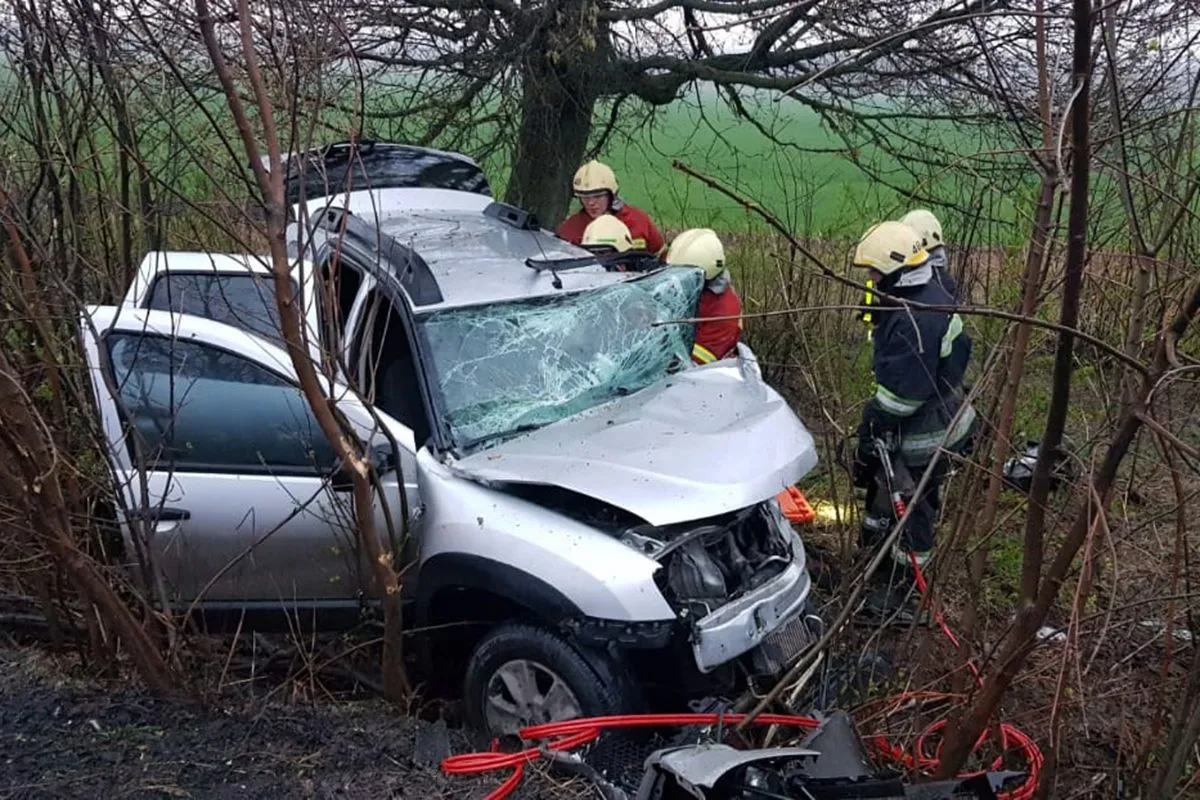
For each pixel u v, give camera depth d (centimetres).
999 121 529
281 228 270
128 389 379
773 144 729
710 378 441
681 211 768
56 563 357
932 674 385
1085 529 243
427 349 392
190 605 388
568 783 315
